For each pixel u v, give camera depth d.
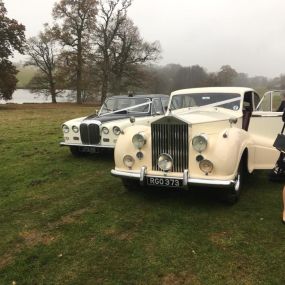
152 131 5.60
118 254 4.15
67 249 4.29
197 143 5.29
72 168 8.25
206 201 5.80
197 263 3.93
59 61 46.31
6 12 40.88
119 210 5.49
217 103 6.96
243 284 3.54
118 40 46.25
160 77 37.03
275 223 4.93
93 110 36.53
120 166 5.91
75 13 45.06
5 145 11.86
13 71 41.66
